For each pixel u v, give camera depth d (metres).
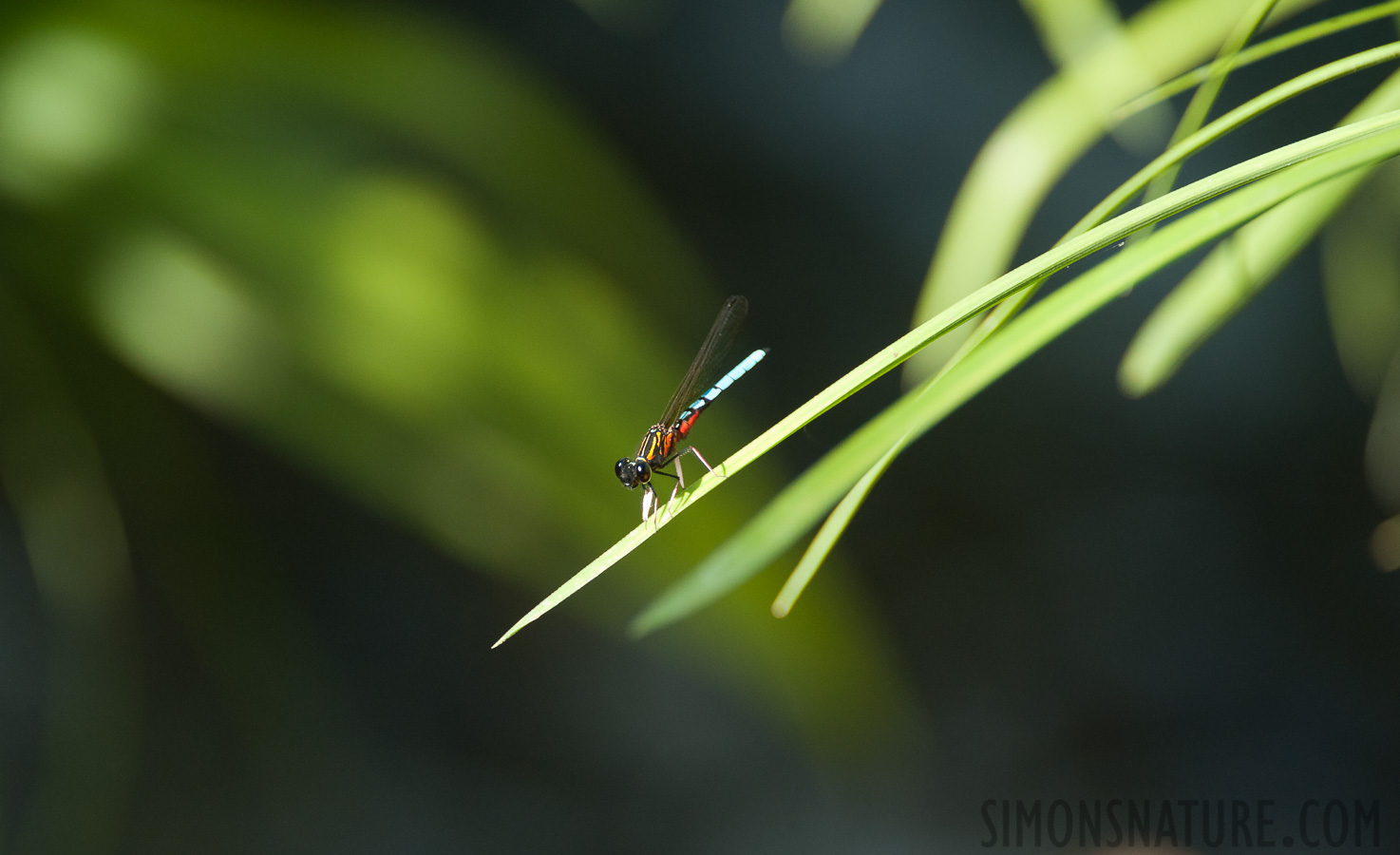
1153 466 1.26
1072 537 1.26
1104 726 1.19
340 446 0.83
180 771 1.07
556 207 0.86
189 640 1.09
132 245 0.83
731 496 0.86
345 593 1.20
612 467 0.84
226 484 1.14
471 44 0.86
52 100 0.83
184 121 0.83
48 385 0.87
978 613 1.25
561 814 1.15
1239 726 1.17
